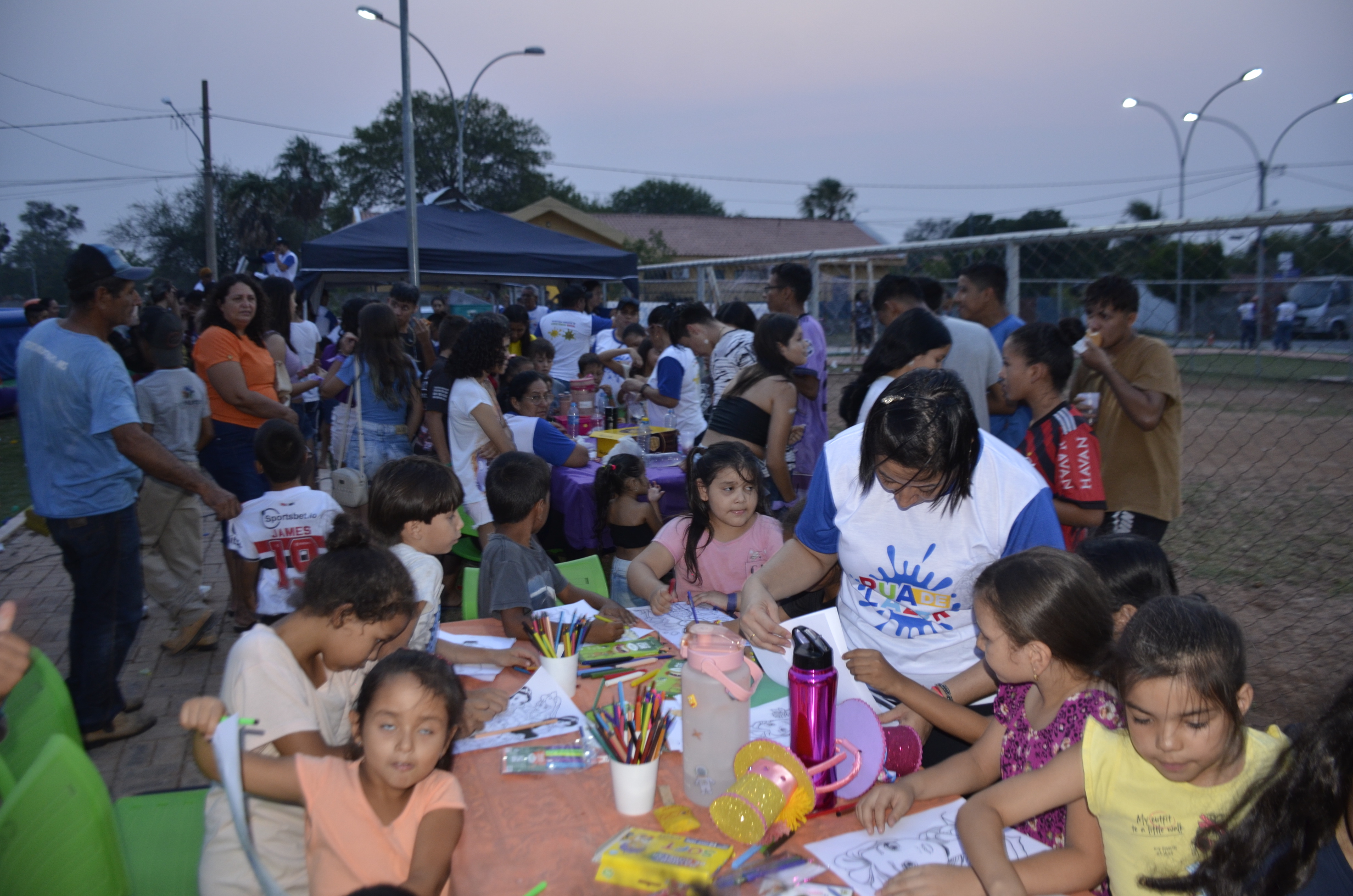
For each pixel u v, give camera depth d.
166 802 2.07
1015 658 1.59
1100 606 1.56
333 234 8.45
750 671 1.60
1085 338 3.27
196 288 10.34
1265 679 3.83
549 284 11.59
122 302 3.10
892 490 1.82
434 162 48.06
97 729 3.32
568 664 2.08
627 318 8.65
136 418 3.07
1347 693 1.19
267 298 4.45
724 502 2.79
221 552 6.05
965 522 1.87
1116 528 3.42
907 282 4.11
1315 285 10.32
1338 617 4.48
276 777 1.49
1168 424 3.31
